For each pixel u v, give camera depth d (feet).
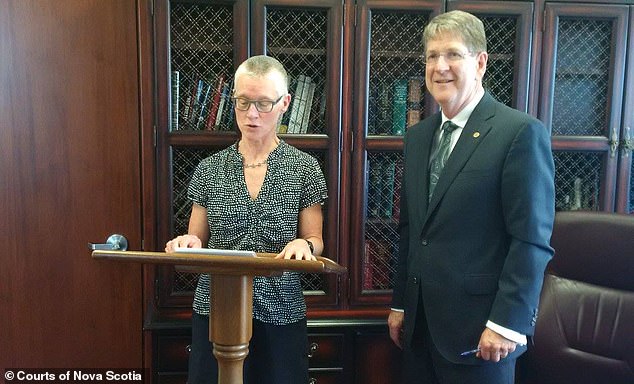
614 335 4.87
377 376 5.91
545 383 5.13
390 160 5.98
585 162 6.22
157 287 5.71
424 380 4.77
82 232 5.70
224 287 2.89
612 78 5.87
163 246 5.65
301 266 2.58
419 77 5.91
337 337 5.82
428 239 4.49
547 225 4.04
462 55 4.25
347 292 5.91
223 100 5.74
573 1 5.73
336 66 5.61
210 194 4.74
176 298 5.73
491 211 4.20
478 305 4.25
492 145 4.17
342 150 5.73
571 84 6.04
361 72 5.65
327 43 5.60
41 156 5.57
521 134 4.04
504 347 4.00
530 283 3.96
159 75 5.47
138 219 5.72
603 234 5.00
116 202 5.69
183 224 5.82
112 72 5.54
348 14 5.58
